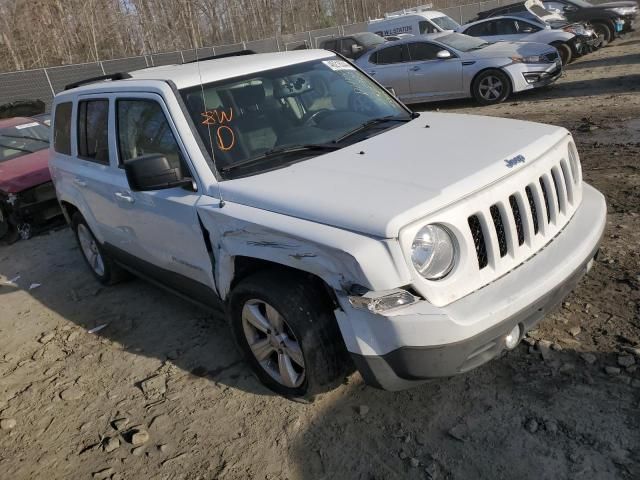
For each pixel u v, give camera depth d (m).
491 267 2.79
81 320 5.16
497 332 2.62
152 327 4.75
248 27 39.50
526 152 3.11
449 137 3.50
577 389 3.05
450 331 2.51
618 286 3.88
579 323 3.57
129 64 22.19
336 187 2.97
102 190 4.62
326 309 3.01
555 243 3.08
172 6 34.62
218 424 3.38
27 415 3.85
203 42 36.28
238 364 3.96
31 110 13.84
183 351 4.27
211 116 3.68
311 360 3.01
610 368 3.13
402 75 12.98
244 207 3.18
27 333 5.11
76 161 5.14
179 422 3.47
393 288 2.52
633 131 7.78
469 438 2.89
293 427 3.22
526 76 11.70
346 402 3.33
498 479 2.63
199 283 3.85
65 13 31.84
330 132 3.83
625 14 17.44
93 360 4.41
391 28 19.30
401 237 2.51
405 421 3.09
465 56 12.23
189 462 3.13
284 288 3.05
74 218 5.76
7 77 19.17
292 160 3.52
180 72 4.08
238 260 3.35
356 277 2.57
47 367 4.43
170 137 3.72
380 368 2.66
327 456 2.97
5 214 8.08
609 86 11.41
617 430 2.76
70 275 6.38
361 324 2.65
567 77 13.41
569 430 2.81
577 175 3.53
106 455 3.30
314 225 2.78
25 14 30.25
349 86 4.38
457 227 2.66
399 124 4.03
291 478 2.88
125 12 34.22
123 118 4.23
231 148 3.59
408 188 2.79
